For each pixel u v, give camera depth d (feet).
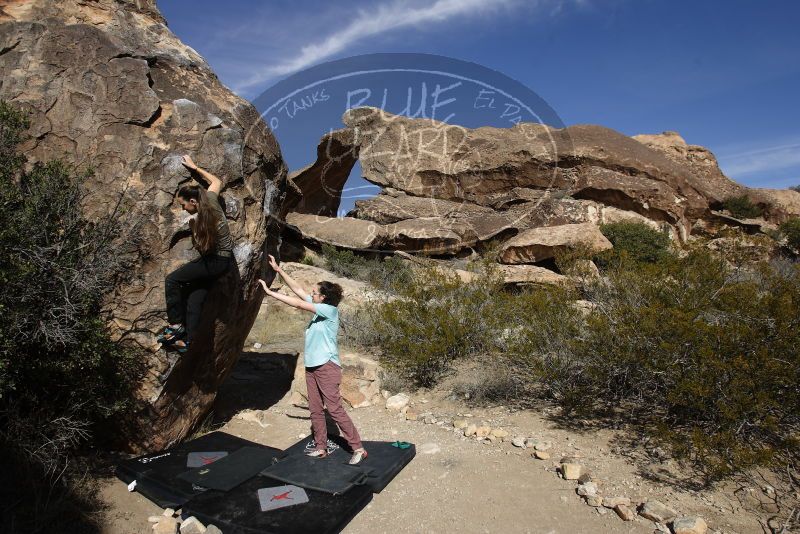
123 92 13.98
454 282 28.22
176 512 12.78
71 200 12.78
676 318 17.72
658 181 78.64
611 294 23.50
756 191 105.50
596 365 19.53
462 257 62.69
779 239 84.17
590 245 30.01
